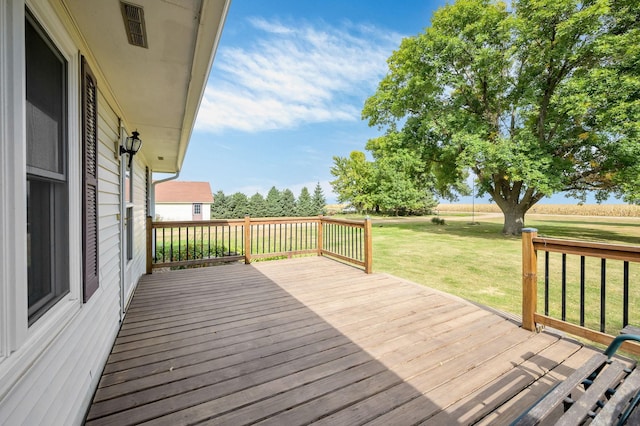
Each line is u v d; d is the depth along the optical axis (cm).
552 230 1316
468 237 1148
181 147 503
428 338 247
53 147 138
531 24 913
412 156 1252
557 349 228
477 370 200
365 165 2525
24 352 99
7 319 91
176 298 350
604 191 1073
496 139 1026
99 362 193
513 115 1151
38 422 109
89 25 164
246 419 153
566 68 952
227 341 241
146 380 186
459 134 1048
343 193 2781
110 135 263
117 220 282
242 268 507
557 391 118
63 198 149
